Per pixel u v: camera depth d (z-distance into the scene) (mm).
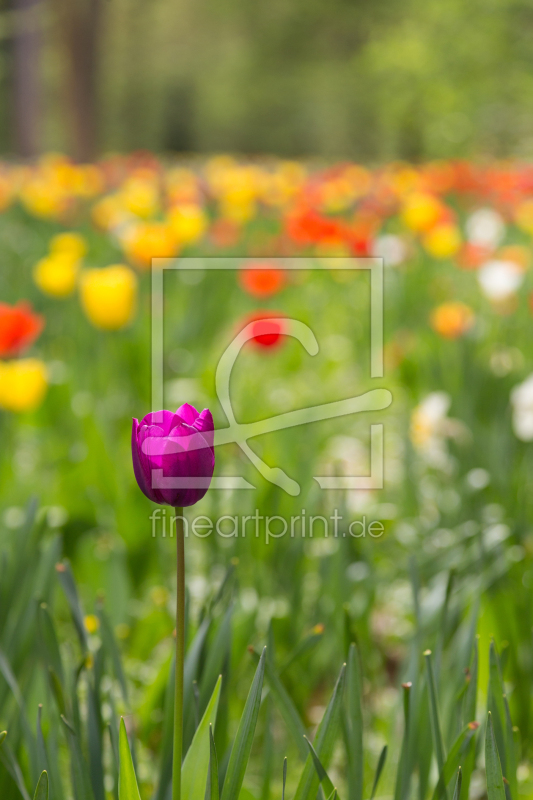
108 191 7980
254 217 6504
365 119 26734
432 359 3020
